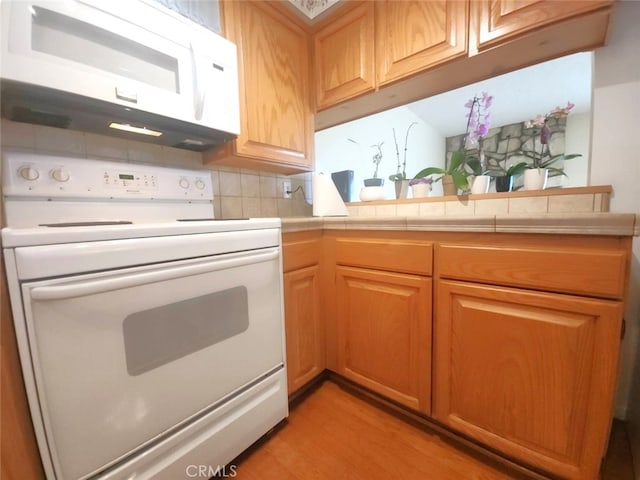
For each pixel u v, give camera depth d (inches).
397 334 41.5
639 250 38.6
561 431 29.2
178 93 36.2
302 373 47.6
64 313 21.4
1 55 24.3
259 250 37.0
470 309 34.0
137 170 39.5
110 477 24.0
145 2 32.7
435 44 41.9
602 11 31.3
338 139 77.4
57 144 36.3
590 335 26.9
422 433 40.9
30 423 20.6
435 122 121.3
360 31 50.1
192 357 30.1
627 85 37.9
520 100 102.9
